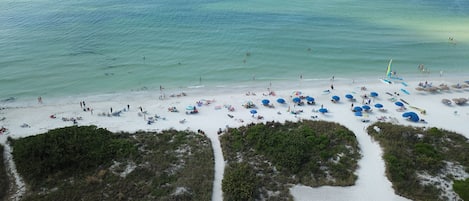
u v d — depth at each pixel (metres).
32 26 99.44
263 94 61.38
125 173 39.56
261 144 44.50
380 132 47.41
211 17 107.75
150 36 91.25
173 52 80.62
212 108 56.66
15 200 36.03
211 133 49.06
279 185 38.69
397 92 61.84
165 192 36.97
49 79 67.31
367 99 59.31
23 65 73.44
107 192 36.81
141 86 64.81
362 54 79.62
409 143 44.81
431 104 57.47
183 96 61.09
